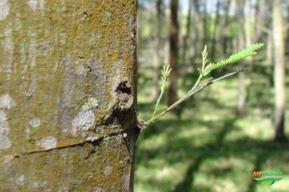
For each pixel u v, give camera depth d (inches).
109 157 11.7
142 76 396.2
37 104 10.8
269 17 342.0
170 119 231.0
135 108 12.5
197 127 219.1
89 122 11.3
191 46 426.9
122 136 11.9
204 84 13.9
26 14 10.5
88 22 11.1
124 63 11.7
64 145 11.0
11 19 10.5
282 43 201.2
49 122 10.9
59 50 10.8
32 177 10.9
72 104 11.1
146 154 177.5
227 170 158.9
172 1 203.5
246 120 237.3
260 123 228.2
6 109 10.6
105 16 11.4
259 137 203.8
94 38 11.2
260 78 341.1
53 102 10.9
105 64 11.4
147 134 198.5
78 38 11.0
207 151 182.1
